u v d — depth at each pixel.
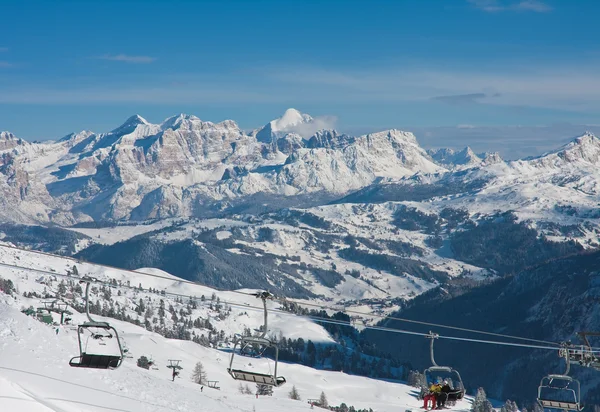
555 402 40.59
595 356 41.28
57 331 97.75
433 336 45.88
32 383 66.12
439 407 44.78
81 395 68.62
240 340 40.53
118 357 40.38
